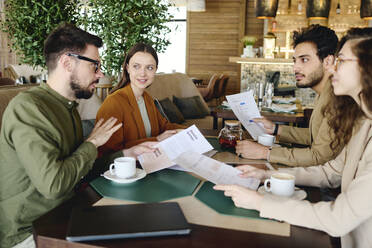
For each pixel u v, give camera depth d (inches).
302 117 127.6
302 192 48.0
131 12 138.9
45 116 50.7
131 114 82.1
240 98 91.4
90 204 43.7
